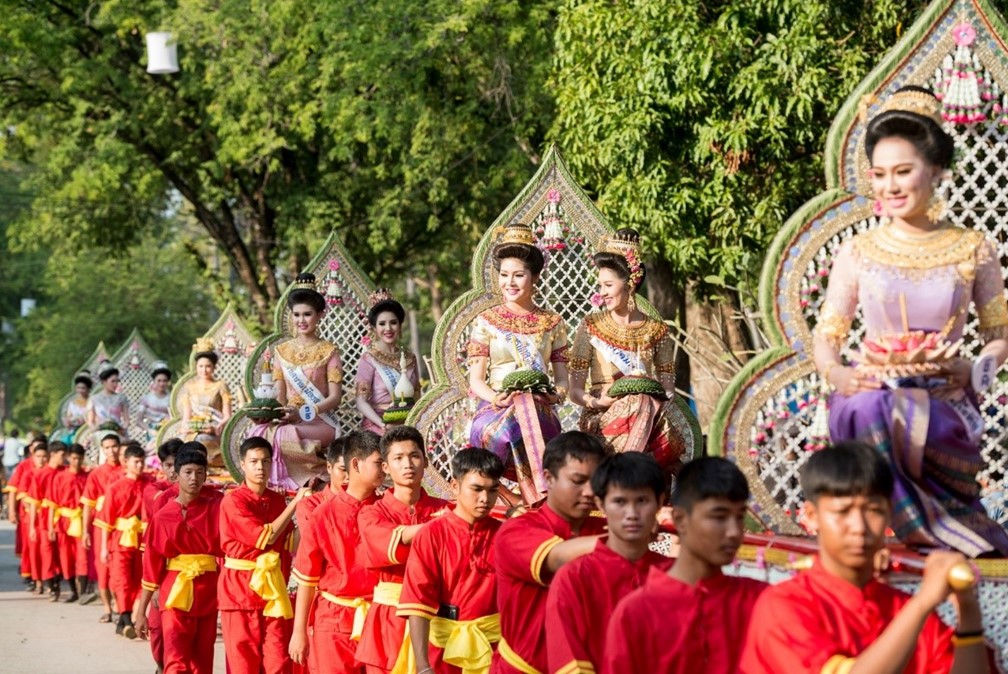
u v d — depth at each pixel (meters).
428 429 11.40
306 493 10.62
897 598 4.91
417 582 7.75
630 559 5.88
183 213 32.38
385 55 22.23
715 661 5.12
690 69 14.87
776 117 14.59
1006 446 7.47
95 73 28.06
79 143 29.08
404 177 26.02
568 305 11.26
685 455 9.64
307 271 14.42
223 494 11.98
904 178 5.96
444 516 7.88
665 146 15.69
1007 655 5.78
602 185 16.80
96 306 48.47
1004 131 7.45
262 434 13.05
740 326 19.00
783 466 7.20
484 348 9.52
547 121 22.23
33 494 21.34
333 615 9.59
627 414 8.31
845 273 6.23
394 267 29.56
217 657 14.97
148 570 12.05
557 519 6.71
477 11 21.47
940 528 5.76
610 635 5.23
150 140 29.30
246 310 32.91
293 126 25.39
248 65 25.52
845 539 4.71
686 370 19.83
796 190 15.58
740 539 5.10
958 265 6.02
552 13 22.59
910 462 5.80
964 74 7.19
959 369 5.93
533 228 11.27
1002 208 7.45
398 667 8.63
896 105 6.17
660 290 18.08
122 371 27.59
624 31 15.74
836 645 4.76
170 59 23.78
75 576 20.94
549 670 5.86
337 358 13.55
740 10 14.97
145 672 13.84
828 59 14.62
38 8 28.75
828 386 7.04
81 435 26.38
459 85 23.48
